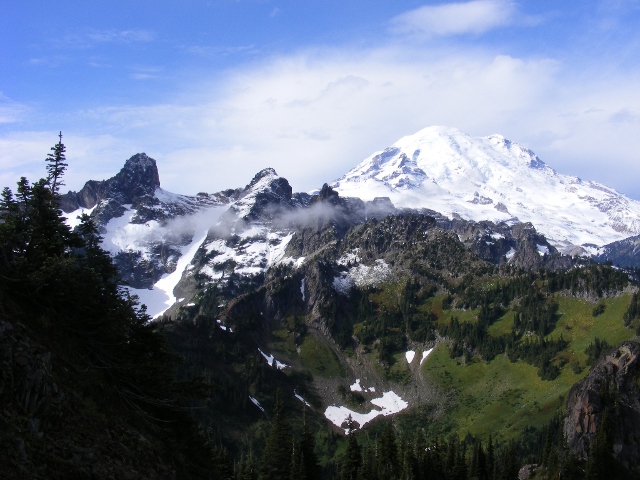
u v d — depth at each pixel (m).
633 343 158.88
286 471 122.69
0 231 57.81
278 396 133.38
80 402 51.16
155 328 68.81
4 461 39.94
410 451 146.12
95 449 48.53
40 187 64.94
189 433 66.94
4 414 42.72
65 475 43.97
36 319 54.12
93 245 70.56
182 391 67.06
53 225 64.50
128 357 64.12
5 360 44.47
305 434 129.12
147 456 54.09
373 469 142.38
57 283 56.19
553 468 145.50
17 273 55.91
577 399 156.50
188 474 60.59
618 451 140.75
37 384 45.97
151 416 60.34
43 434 45.12
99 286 63.09
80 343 59.00
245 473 126.94
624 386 152.12
